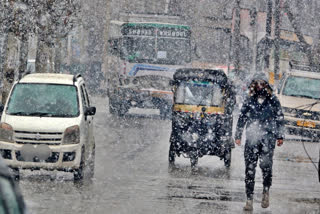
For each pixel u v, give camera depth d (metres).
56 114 26.70
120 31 65.50
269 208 21.39
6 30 47.06
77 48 107.56
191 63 65.88
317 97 52.78
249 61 75.31
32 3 49.53
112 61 66.19
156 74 64.69
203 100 32.75
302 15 101.12
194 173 29.48
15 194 6.77
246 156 21.12
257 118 21.14
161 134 47.44
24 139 25.73
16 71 49.66
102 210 19.94
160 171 29.62
